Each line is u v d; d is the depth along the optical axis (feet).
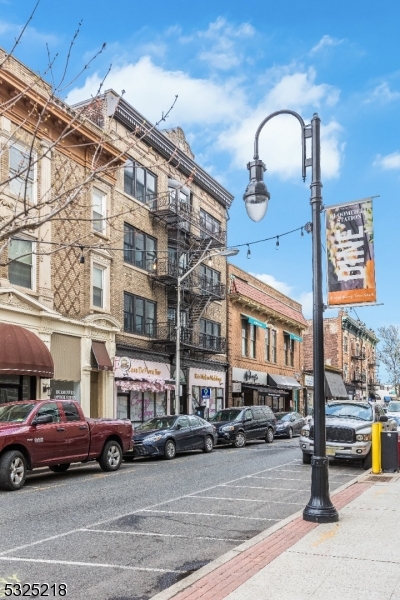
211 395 119.55
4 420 46.01
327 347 212.64
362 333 239.09
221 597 18.17
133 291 93.86
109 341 86.02
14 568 22.99
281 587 18.94
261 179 33.73
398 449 50.21
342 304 33.22
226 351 126.31
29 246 71.05
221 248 121.90
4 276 66.64
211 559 24.59
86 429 50.85
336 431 55.93
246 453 73.10
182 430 69.67
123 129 91.20
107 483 46.03
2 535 28.35
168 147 103.30
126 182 92.89
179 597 18.31
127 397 91.25
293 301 174.70
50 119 71.87
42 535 28.40
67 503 37.04
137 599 19.72
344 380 210.59
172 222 101.40
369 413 60.95
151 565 23.63
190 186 114.93
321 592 18.39
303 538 25.50
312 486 29.86
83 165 80.69
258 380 140.67
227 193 129.80
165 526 30.66
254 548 24.14
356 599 17.70
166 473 52.34
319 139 32.35
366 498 35.94
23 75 66.95
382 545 24.20
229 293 129.18
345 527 27.68
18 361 62.90
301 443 58.65
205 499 38.68
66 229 77.20
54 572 22.53
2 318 65.87
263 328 147.23
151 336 98.48
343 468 57.11
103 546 26.48
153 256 100.17
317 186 31.99
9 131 65.10
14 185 65.77
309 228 32.81
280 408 158.61
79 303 80.38
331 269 33.65
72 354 78.33
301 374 171.42
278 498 39.24
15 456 42.80
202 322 117.60
